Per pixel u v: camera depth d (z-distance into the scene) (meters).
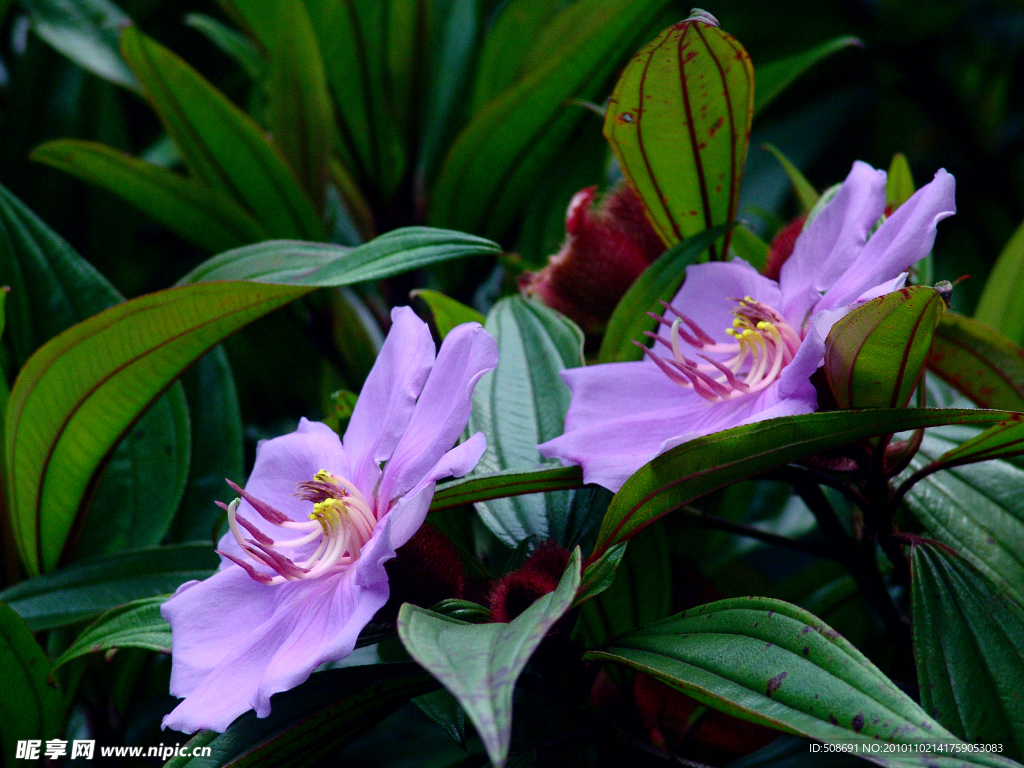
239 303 0.63
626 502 0.60
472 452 0.59
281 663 0.59
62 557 0.69
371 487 0.62
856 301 0.60
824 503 0.65
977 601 0.62
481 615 0.60
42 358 0.64
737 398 0.63
